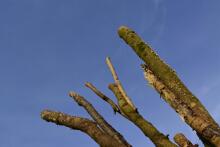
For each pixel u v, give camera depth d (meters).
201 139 4.08
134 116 4.49
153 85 4.35
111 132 4.71
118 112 4.88
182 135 4.39
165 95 4.23
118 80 4.89
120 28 4.43
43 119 4.95
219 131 3.90
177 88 4.19
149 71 4.40
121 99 4.69
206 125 3.93
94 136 4.61
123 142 4.64
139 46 4.33
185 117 4.07
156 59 4.29
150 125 4.38
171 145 4.21
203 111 4.08
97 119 4.86
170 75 4.25
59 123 4.90
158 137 4.28
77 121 4.76
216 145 3.86
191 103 4.12
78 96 5.09
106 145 4.51
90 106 4.96
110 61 5.05
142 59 4.37
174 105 4.16
